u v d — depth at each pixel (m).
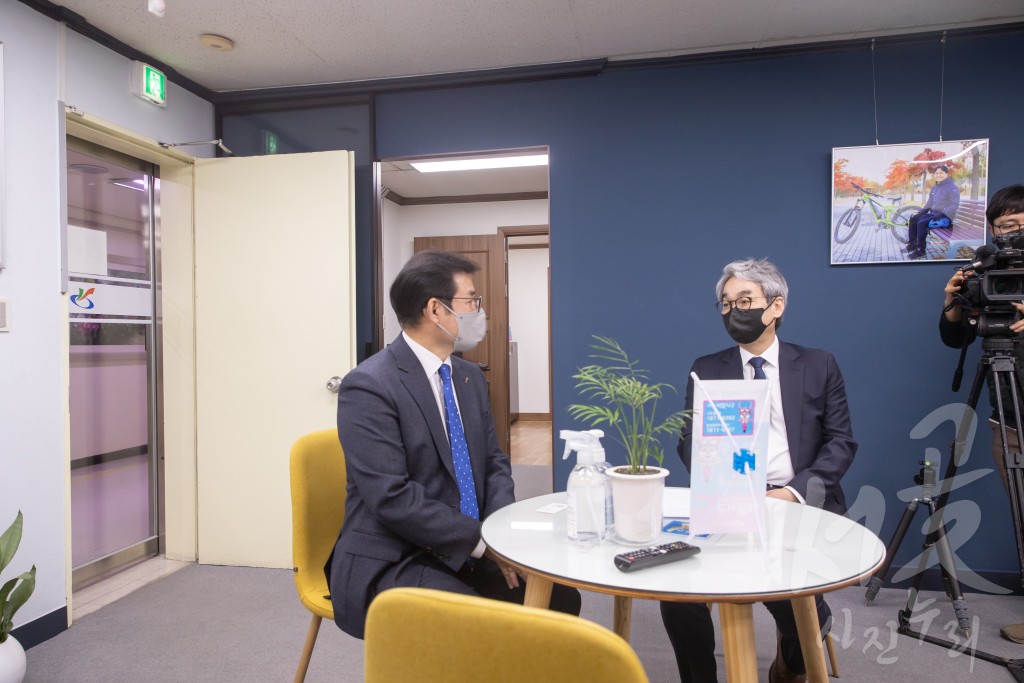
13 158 2.36
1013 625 2.38
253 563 3.21
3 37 2.32
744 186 3.01
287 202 3.22
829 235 2.94
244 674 2.12
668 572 1.11
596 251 3.15
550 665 0.66
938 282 2.84
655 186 3.09
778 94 2.98
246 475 3.23
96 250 3.03
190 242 3.33
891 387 2.88
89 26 2.68
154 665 2.19
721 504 1.22
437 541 1.45
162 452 3.40
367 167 3.38
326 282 3.18
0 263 2.29
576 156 3.17
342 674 2.12
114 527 3.18
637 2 2.61
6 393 2.32
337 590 1.52
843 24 2.79
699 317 3.05
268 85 3.42
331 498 1.87
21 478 2.37
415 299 1.62
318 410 3.18
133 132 2.95
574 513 1.29
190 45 2.94
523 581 1.63
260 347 3.23
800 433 1.94
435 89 3.32
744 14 2.71
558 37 2.90
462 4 2.61
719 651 2.27
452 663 0.70
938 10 2.67
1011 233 2.10
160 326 3.38
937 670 2.11
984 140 2.77
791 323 2.97
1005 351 2.11
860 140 2.92
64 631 2.47
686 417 2.06
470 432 1.75
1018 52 2.79
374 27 2.79
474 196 6.41
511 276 8.90
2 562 1.96
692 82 3.06
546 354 8.86
